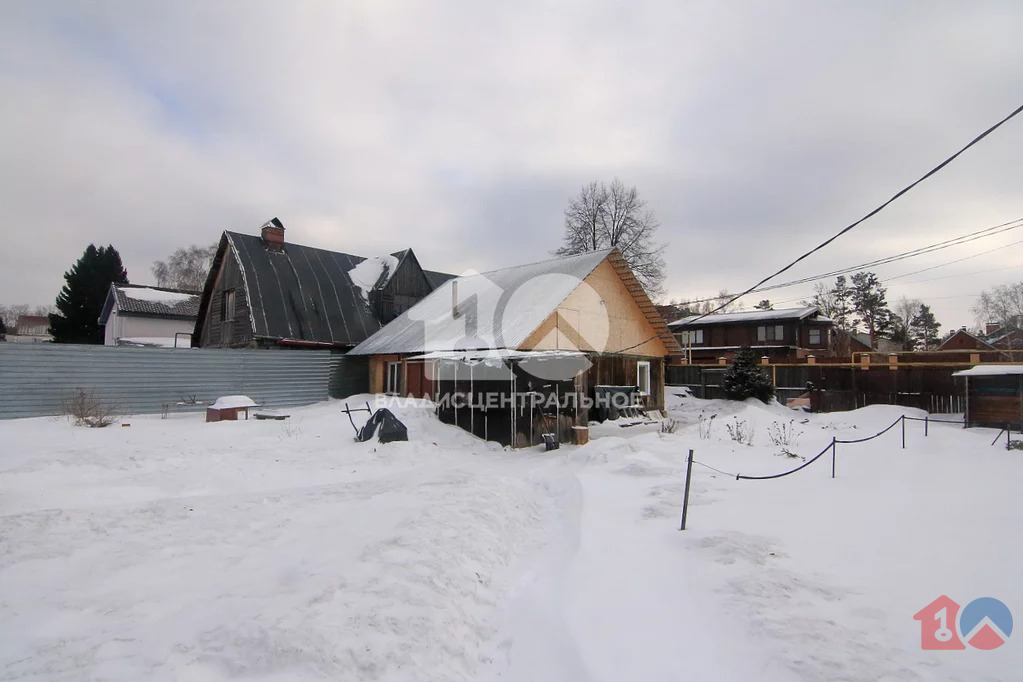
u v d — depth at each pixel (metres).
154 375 16.56
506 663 3.59
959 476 8.62
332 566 4.39
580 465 10.59
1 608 3.90
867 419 18.03
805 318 37.81
